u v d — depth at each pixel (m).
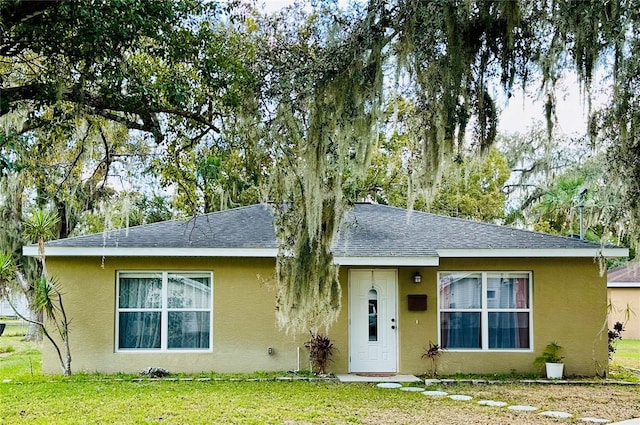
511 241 12.25
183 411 8.30
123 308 11.91
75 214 16.19
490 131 7.19
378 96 7.26
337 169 8.02
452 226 13.39
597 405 9.02
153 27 7.00
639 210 7.57
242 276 12.05
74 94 7.02
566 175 17.22
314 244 8.66
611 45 6.63
